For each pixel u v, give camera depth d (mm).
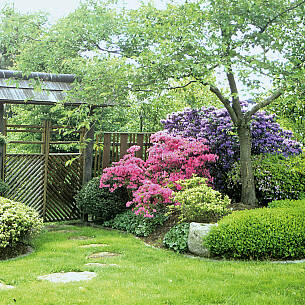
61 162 9797
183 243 6527
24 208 6996
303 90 6445
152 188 7777
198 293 4328
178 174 8688
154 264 5684
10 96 8625
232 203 8617
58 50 8500
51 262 5738
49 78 9523
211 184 9227
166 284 4656
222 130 9141
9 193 9141
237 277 4883
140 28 7582
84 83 7969
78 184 10031
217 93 8305
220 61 6430
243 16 6926
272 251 5797
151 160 8953
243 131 8320
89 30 8164
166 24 7348
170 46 6668
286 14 7398
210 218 6996
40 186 9539
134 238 7672
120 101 7648
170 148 9094
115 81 6996
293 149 9391
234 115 8406
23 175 9352
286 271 5035
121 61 6988
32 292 4254
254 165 8695
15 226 6184
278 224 5934
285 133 9562
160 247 6918
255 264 5543
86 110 6812
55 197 9781
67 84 9625
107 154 10328
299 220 6078
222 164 9344
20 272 5133
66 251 6566
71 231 8625
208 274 5035
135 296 4199
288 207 6863
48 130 9547
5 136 8883
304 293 4285
